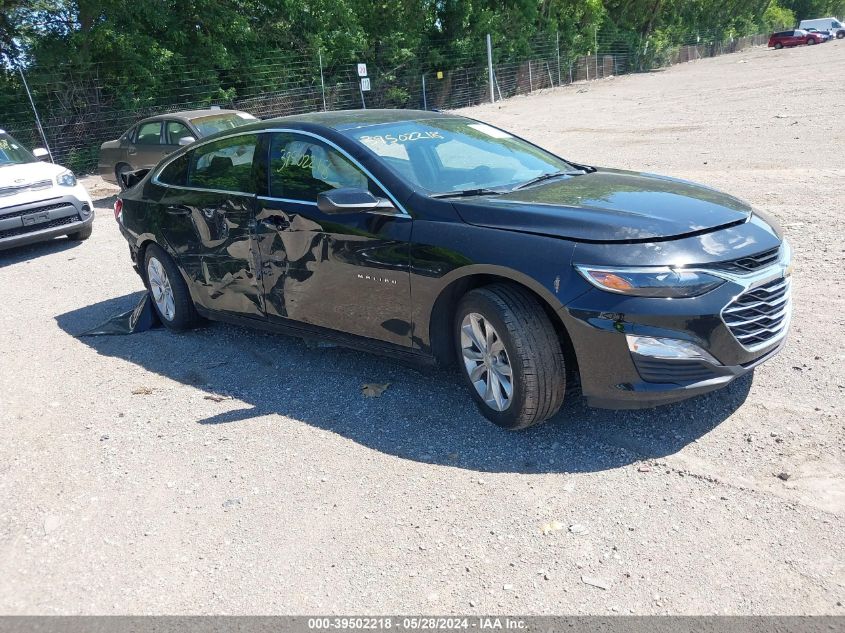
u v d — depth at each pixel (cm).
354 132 450
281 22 2636
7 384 516
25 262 926
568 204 375
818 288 547
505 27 3647
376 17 3052
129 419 441
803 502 305
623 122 1798
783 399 389
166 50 2228
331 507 333
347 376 475
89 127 2123
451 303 395
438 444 379
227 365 516
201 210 521
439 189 416
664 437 366
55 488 370
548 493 329
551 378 356
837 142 1145
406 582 281
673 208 371
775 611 250
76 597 288
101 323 641
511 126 1975
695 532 294
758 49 6925
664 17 5625
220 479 365
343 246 424
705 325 330
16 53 2008
